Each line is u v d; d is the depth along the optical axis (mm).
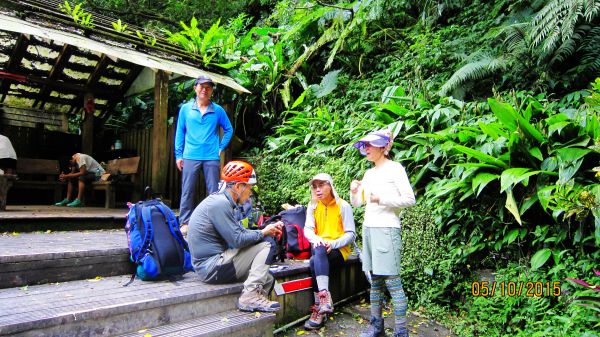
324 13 7168
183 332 2348
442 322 3465
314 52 7648
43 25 4848
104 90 7270
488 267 3562
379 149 2947
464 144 3996
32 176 6793
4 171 4684
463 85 5316
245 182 2879
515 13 5676
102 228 4355
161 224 2936
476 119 4395
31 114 7406
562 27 4465
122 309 2252
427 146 4270
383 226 2854
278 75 7195
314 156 5516
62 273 2771
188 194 4035
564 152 3102
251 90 7238
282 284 3281
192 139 4027
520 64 5145
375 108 5094
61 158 7340
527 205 3229
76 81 7035
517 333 3068
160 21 10148
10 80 6602
